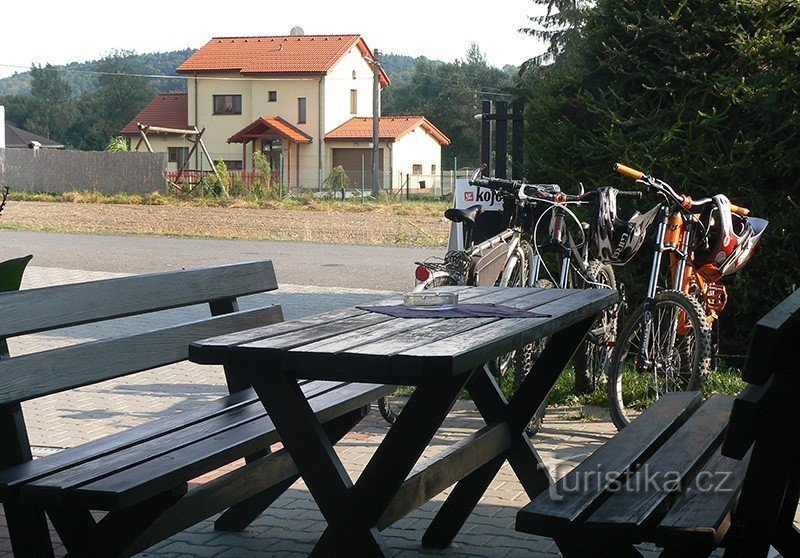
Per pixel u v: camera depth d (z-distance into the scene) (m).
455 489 4.37
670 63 7.91
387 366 3.05
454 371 3.00
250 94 66.19
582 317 4.30
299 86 65.00
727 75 7.87
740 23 7.86
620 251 6.50
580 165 8.25
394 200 50.16
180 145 68.12
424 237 26.81
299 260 20.22
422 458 5.62
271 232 28.27
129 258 20.33
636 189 7.82
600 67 8.18
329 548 3.39
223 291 4.78
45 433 6.33
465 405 6.92
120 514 3.28
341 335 3.46
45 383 3.54
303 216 35.78
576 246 6.79
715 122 7.66
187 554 4.30
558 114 8.38
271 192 46.88
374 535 3.36
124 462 3.35
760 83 7.68
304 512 4.88
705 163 7.75
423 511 4.87
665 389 6.25
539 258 6.73
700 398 4.50
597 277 6.75
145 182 48.62
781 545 3.49
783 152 7.55
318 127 65.06
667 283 7.98
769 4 7.79
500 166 9.46
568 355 4.55
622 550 2.80
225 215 35.97
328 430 4.66
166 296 4.36
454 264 6.49
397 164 66.25
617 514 2.87
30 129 116.44
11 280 4.34
